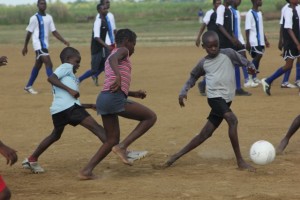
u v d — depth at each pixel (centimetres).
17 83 3922
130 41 1608
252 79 3491
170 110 2727
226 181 1570
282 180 1575
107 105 1572
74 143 2098
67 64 1680
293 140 2078
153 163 1800
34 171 1702
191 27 10400
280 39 3177
